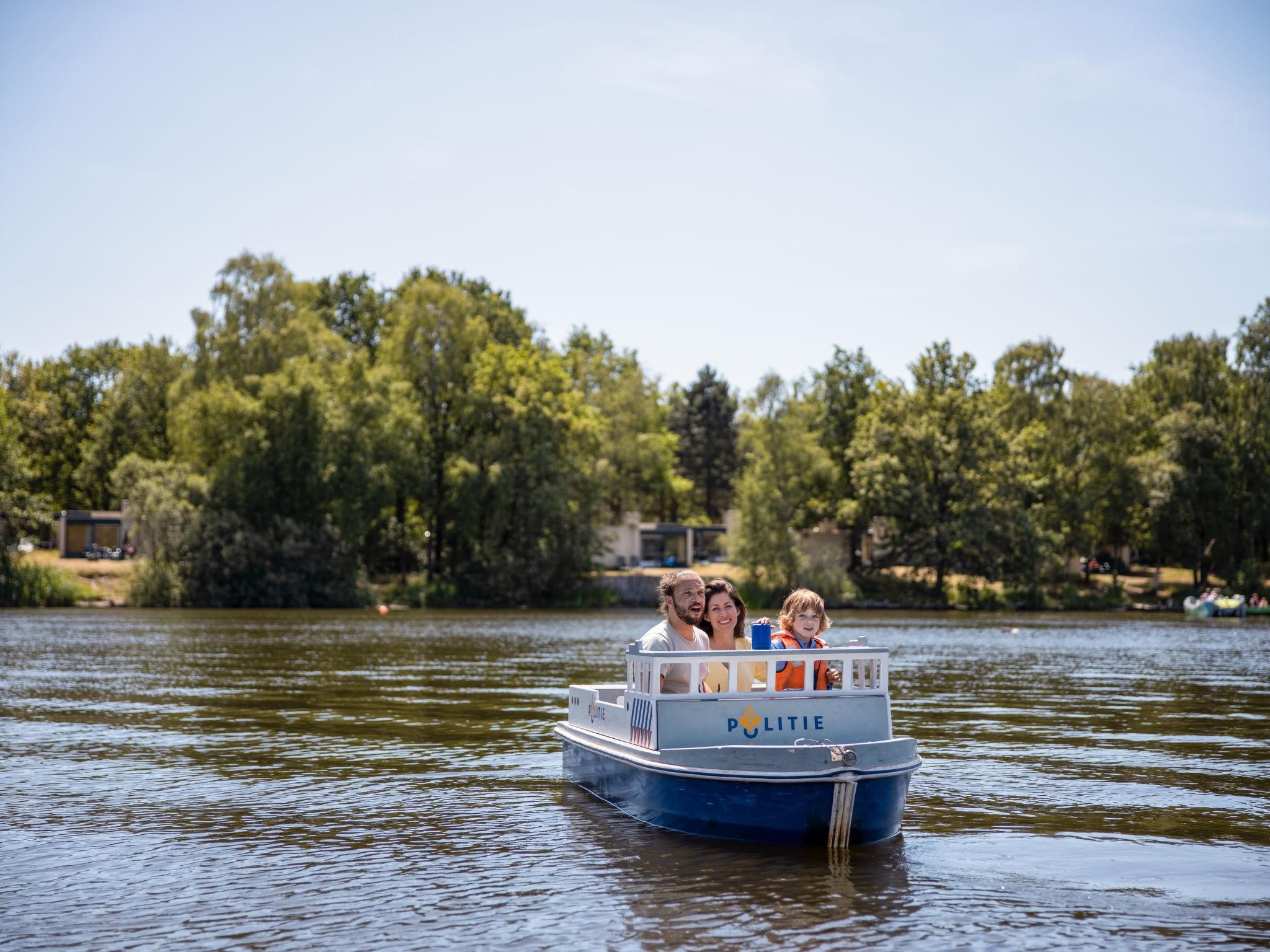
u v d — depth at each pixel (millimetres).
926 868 9602
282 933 7914
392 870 9539
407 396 82625
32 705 21297
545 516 80062
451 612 71938
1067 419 94250
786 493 87812
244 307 79562
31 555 84062
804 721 10641
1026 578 85188
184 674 27922
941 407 87625
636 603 83625
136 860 9922
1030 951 7590
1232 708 21922
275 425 75000
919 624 61438
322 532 74750
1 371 116438
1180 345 105000
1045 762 15234
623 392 109375
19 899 8750
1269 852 10297
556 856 9922
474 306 88062
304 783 13492
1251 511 89125
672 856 9891
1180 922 8250
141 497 72375
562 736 13508
